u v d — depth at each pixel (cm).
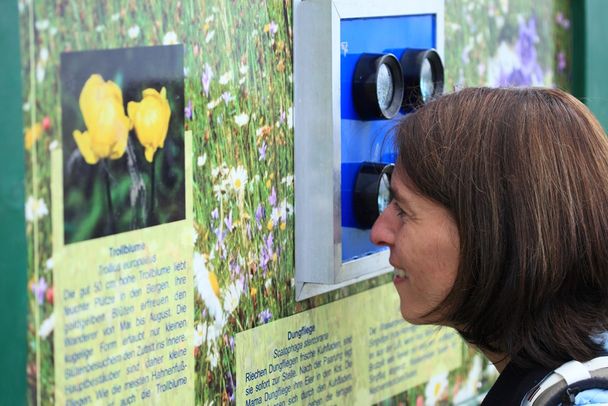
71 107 118
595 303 139
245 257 150
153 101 130
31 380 116
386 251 175
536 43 238
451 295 141
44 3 114
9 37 110
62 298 119
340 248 161
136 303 129
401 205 145
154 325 132
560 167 137
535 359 137
